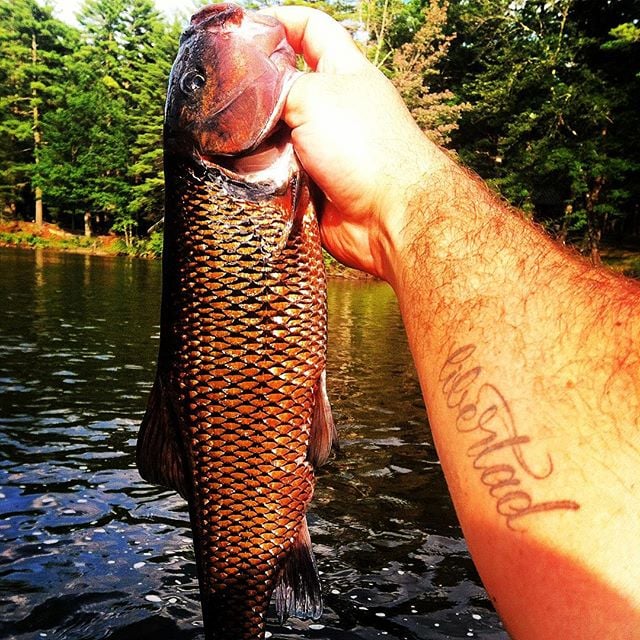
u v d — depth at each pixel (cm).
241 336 46
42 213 1134
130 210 945
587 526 21
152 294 423
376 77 41
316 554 90
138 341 256
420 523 101
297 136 40
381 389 191
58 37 1166
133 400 169
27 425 146
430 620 75
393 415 163
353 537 96
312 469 48
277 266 46
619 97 545
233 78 46
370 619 75
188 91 47
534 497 23
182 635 72
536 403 24
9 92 1079
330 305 429
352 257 42
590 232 557
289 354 46
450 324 27
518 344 25
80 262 715
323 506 108
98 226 1115
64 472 118
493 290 27
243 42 46
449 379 26
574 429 23
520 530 23
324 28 44
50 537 93
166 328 48
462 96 701
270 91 44
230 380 46
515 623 22
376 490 115
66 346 241
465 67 747
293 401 47
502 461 24
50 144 1034
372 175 37
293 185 45
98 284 480
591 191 604
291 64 46
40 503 105
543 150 572
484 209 31
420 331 29
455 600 79
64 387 181
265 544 47
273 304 46
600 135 571
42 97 1102
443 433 26
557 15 607
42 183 997
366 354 249
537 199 648
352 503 109
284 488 47
